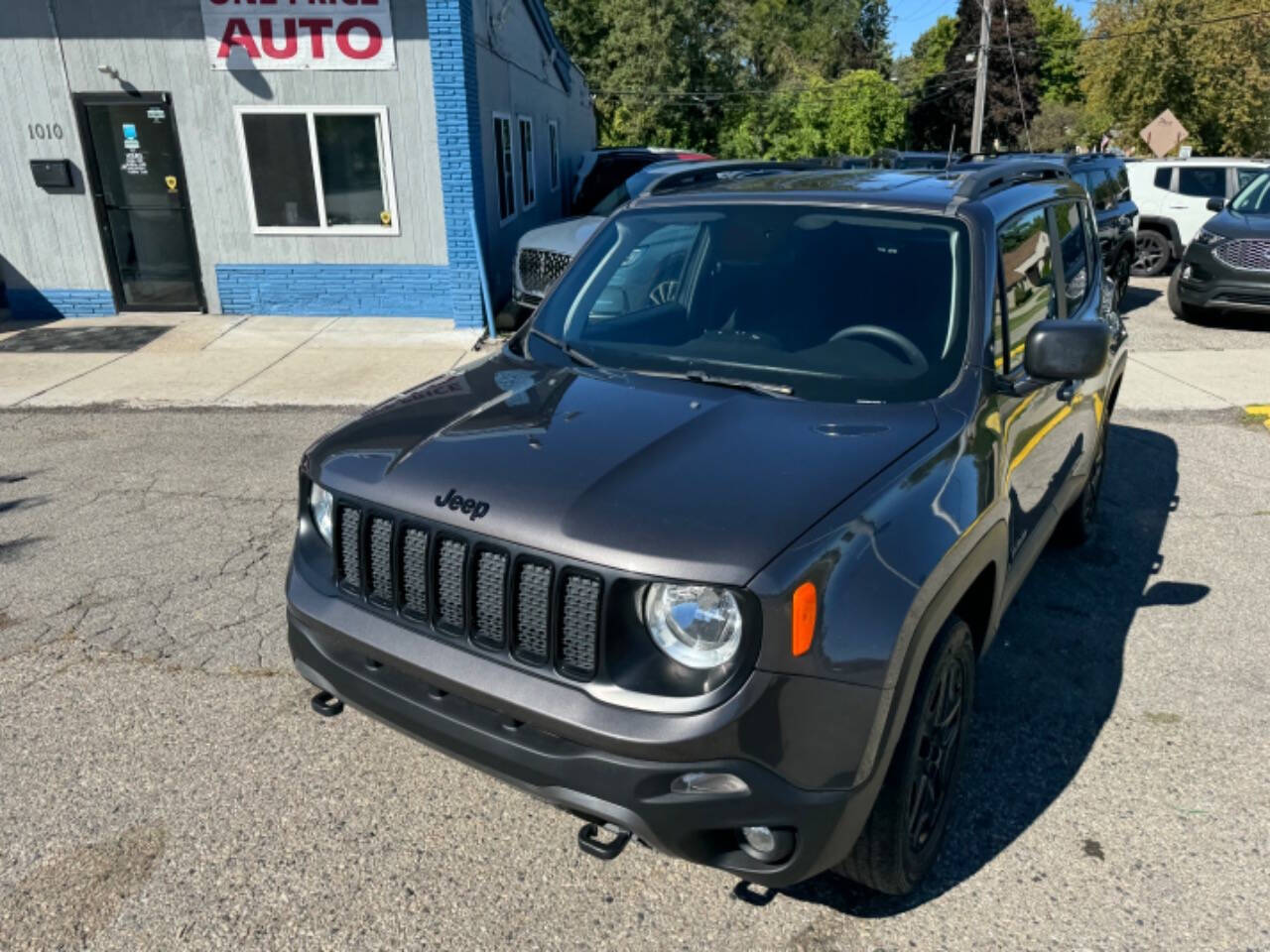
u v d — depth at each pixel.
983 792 3.24
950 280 3.18
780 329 3.24
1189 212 15.52
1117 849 2.98
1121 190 12.77
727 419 2.77
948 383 2.97
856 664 2.24
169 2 10.12
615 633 2.26
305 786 3.24
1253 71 35.72
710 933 2.65
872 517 2.39
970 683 2.93
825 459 2.55
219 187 10.72
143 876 2.84
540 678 2.36
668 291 3.53
